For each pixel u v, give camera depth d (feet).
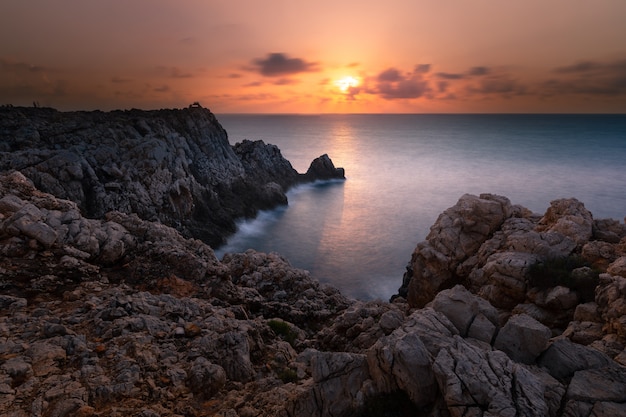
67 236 60.34
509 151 640.99
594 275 55.57
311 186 347.15
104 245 61.67
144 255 65.57
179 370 37.52
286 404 29.60
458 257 83.61
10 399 29.91
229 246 181.06
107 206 139.13
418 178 399.44
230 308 59.47
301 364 44.68
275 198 257.75
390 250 189.67
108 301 48.34
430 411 25.50
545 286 58.70
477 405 23.50
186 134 218.38
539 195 312.09
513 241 71.82
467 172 435.53
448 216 90.99
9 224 56.08
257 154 291.38
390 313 55.11
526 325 32.27
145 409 31.07
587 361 29.81
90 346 39.09
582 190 327.47
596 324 47.32
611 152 607.37
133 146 168.25
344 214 255.50
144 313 48.06
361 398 26.99
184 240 77.61
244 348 42.93
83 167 142.92
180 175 176.45
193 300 56.03
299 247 190.39
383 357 27.68
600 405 24.72
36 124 160.15
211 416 32.63
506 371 26.30
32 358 35.32
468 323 34.14
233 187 226.17
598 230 73.87
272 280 88.02
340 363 29.86
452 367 25.81
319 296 85.25
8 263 52.13
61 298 49.01
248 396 35.45
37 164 135.54
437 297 37.17
